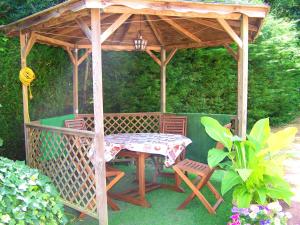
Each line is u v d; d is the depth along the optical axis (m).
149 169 6.34
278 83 10.19
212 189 4.36
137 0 3.51
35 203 2.88
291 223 3.67
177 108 8.13
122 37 6.36
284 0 12.56
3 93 5.34
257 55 8.98
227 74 8.70
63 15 3.79
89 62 7.26
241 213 3.46
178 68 7.92
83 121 6.13
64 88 6.66
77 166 4.03
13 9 6.40
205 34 5.94
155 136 5.18
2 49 5.13
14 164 3.26
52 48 6.23
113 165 6.63
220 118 5.78
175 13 3.89
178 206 4.45
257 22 4.88
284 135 3.88
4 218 2.61
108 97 7.31
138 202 4.50
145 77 7.51
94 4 3.30
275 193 3.63
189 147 6.34
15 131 5.61
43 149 4.60
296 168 6.02
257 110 9.70
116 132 6.81
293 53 10.07
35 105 5.97
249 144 3.79
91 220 4.05
